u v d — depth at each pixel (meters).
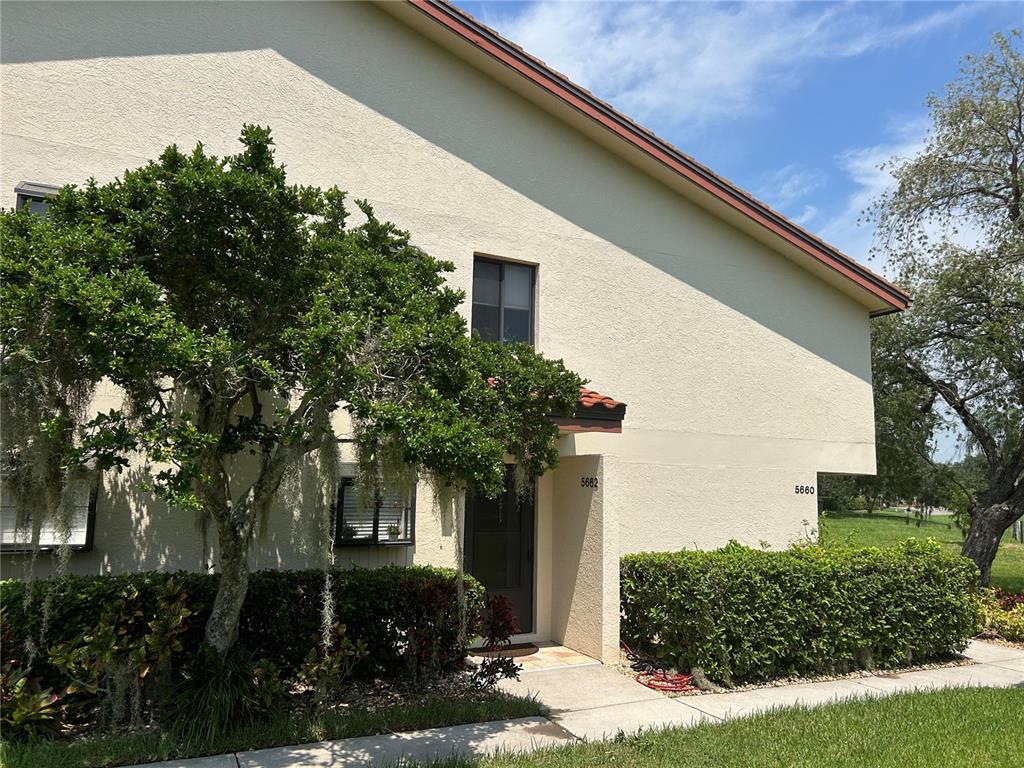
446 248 9.27
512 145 9.94
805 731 6.07
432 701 6.60
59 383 5.08
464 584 7.54
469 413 5.50
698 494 10.59
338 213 6.29
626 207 10.70
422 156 9.28
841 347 12.27
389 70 9.23
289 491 6.13
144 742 5.27
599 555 8.50
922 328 15.39
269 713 5.80
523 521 9.48
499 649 7.33
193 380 5.00
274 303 5.36
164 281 5.25
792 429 11.56
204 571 6.79
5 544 6.60
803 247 11.54
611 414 8.57
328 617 6.15
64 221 4.91
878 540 27.06
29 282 4.19
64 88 7.44
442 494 5.94
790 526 11.27
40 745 5.12
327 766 5.08
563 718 6.46
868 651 8.69
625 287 10.51
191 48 8.12
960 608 9.38
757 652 7.86
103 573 6.99
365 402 4.77
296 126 8.57
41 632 5.48
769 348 11.57
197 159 5.05
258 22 8.53
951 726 6.26
